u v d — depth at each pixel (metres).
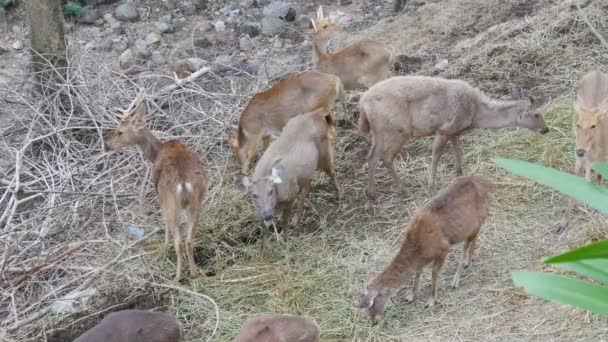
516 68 9.98
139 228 8.45
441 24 11.55
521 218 7.59
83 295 7.59
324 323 6.85
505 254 7.17
